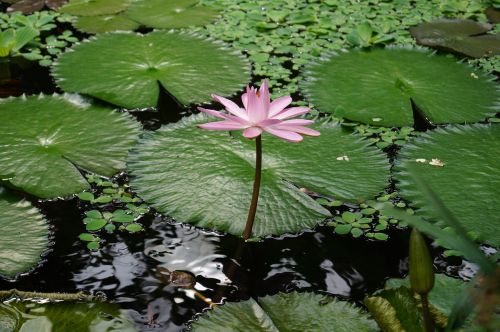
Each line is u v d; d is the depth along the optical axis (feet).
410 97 10.04
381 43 11.72
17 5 12.89
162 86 10.25
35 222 7.18
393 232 7.43
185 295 6.38
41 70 10.65
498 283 4.51
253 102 6.31
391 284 6.41
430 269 4.93
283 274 6.73
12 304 6.02
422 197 7.81
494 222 7.38
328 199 7.82
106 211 7.52
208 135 8.64
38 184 7.77
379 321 5.88
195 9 13.01
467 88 10.35
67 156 8.26
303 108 6.74
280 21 12.84
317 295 6.21
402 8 13.66
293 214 7.48
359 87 10.28
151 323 5.98
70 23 12.38
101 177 8.06
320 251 7.05
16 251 6.76
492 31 12.60
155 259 6.84
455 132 9.09
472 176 8.14
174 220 7.36
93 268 6.67
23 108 9.13
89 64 10.51
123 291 6.38
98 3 12.98
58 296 6.17
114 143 8.57
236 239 7.14
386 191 7.98
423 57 11.22
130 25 12.10
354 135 8.96
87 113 9.15
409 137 9.18
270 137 8.70
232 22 12.62
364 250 7.11
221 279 6.61
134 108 9.50
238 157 8.22
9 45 10.86
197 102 9.71
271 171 8.03
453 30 12.35
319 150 8.54
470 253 4.75
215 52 11.07
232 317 5.89
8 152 8.20
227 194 7.64
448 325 4.82
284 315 5.96
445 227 7.33
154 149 8.36
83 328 5.80
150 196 7.63
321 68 10.80
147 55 10.80
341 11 13.42
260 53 11.49
